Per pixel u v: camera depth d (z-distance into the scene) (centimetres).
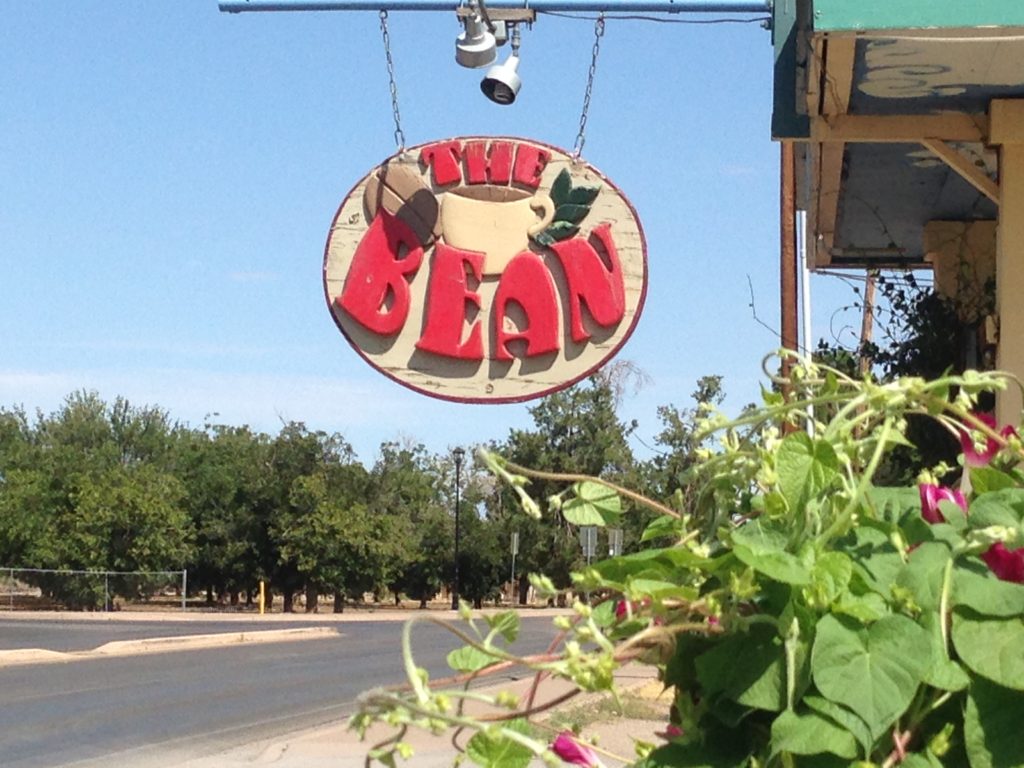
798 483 177
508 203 520
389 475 4984
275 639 2861
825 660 160
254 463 4712
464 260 517
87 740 1230
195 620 3775
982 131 566
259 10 665
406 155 523
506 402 512
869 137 572
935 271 796
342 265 522
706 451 197
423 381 515
